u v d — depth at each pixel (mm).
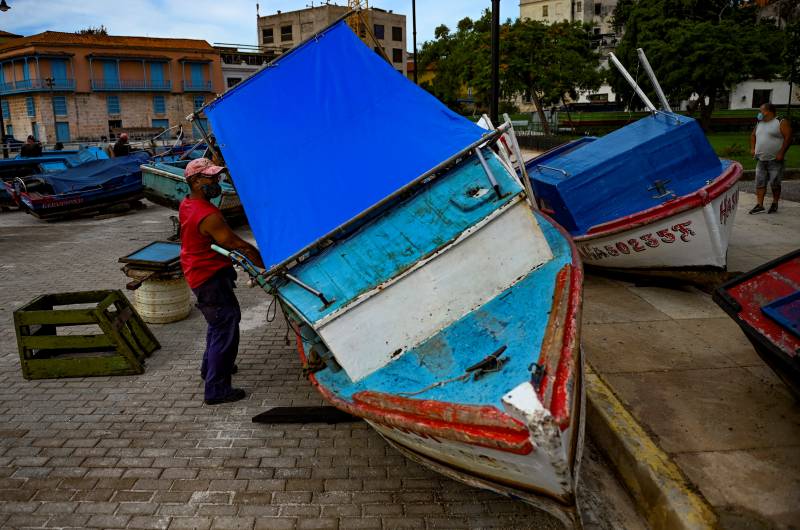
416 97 4883
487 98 32000
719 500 3348
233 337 5004
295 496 3793
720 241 6121
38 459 4262
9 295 8484
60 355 6227
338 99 4867
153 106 57562
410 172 4395
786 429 4012
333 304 3672
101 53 54094
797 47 25750
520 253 4008
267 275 4004
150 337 6242
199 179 4844
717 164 7039
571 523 3016
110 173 15969
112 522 3578
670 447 3846
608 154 7125
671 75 27750
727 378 4738
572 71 29344
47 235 13414
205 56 58656
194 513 3650
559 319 3350
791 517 3205
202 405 5078
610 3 72875
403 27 68500
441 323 3816
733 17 32125
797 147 20344
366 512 3623
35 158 19688
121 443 4469
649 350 5301
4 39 70062
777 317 3863
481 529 3451
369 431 4613
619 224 6523
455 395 3049
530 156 22484
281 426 4703
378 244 4020
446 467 3537
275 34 67500
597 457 4207
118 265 10227
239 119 4852
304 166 4551
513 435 2629
